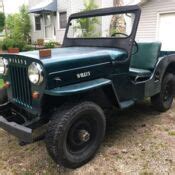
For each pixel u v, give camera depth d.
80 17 3.93
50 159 2.89
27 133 2.41
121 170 2.68
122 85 3.21
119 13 3.44
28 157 2.94
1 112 3.09
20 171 2.68
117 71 3.12
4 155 2.98
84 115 2.67
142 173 2.62
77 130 2.70
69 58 2.63
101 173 2.64
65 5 15.17
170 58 4.11
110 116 4.11
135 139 3.33
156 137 3.37
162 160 2.84
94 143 2.88
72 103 2.62
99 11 3.68
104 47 3.44
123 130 3.60
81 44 3.76
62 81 2.54
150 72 3.75
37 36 18.05
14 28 18.36
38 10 15.94
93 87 2.63
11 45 14.09
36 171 2.68
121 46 3.29
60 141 2.48
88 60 2.78
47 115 2.72
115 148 3.11
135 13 3.23
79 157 2.71
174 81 4.31
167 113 4.26
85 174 2.63
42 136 2.73
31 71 2.52
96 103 2.94
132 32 3.21
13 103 3.02
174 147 3.11
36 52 2.86
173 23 9.72
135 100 3.42
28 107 2.76
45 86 2.45
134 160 2.85
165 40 10.12
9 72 2.96
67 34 4.04
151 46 3.88
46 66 2.41
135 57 4.00
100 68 2.90
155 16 10.13
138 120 3.96
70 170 2.70
